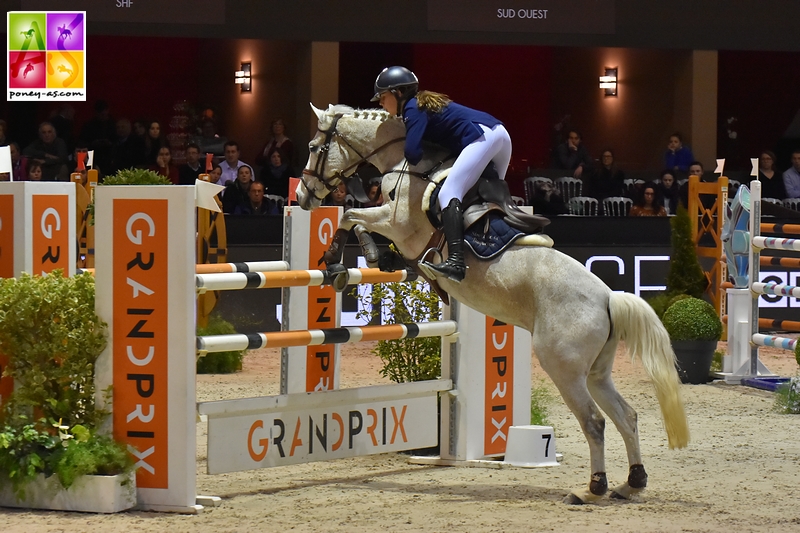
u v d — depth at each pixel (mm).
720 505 8281
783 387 14141
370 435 9648
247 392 14398
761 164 24906
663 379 8188
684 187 24172
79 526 7457
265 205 21578
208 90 27625
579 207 23750
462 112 8805
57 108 24484
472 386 10250
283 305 10141
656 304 18969
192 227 8023
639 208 23781
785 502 8414
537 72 29250
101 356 8180
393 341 10891
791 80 29391
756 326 16266
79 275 8523
